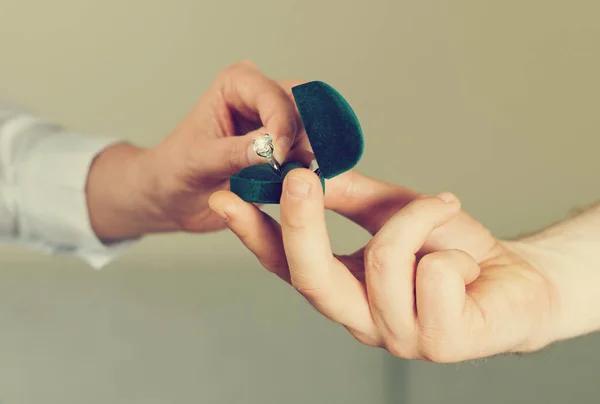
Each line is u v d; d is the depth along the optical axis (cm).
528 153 180
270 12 175
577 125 179
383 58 177
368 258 60
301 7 174
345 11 175
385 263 59
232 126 78
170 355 146
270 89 73
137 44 175
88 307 158
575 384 139
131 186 85
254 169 62
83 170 87
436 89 179
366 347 149
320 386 139
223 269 174
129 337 150
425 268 59
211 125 78
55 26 173
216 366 144
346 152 56
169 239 175
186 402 137
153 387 138
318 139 57
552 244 76
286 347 152
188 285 167
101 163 88
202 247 176
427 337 60
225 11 175
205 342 151
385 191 70
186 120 80
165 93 178
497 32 176
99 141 89
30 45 173
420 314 60
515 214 183
